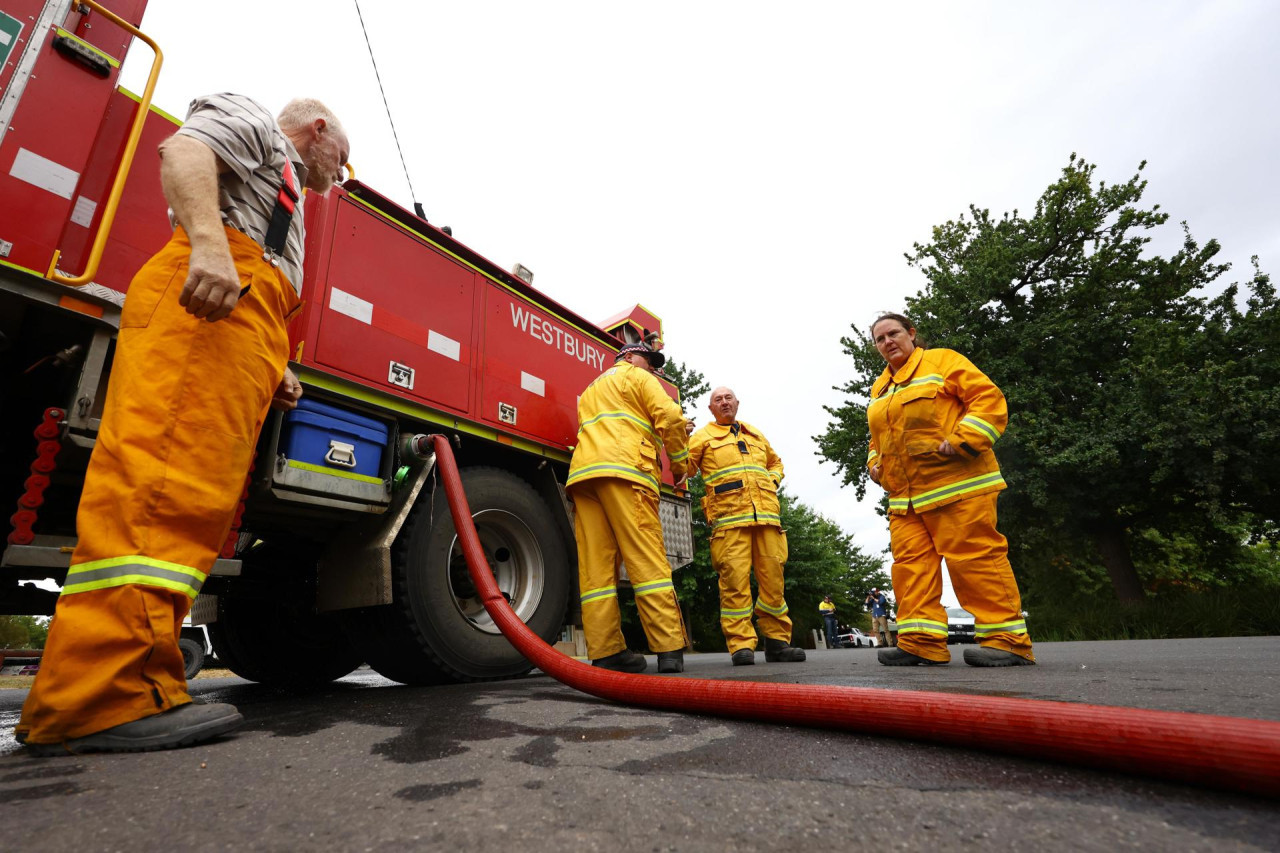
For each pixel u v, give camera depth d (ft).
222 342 5.20
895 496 11.17
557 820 2.92
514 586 11.37
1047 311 52.31
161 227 7.19
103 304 6.48
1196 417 41.09
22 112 6.21
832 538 123.85
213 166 5.20
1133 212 53.06
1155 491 47.42
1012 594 10.11
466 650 10.03
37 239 6.11
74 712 4.37
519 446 12.12
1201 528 51.47
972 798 3.13
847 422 56.49
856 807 3.03
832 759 3.93
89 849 2.66
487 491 11.02
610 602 10.89
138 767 4.02
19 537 5.82
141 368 4.90
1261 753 2.94
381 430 9.39
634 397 11.69
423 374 10.39
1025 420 46.50
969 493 10.19
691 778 3.58
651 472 11.37
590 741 4.65
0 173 5.99
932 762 3.82
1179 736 3.20
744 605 14.17
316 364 8.82
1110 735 3.42
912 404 10.62
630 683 6.46
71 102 6.57
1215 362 47.26
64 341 6.72
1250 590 35.76
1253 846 2.48
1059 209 53.67
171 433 4.85
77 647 4.43
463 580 10.75
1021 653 10.00
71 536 6.21
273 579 10.64
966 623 47.29
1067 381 49.52
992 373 49.52
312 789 3.50
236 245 5.47
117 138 7.00
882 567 122.11
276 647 13.34
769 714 5.09
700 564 62.08
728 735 4.76
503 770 3.84
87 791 3.49
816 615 82.84
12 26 6.25
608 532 11.27
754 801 3.14
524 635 8.24
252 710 7.20
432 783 3.58
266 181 5.83
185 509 4.82
